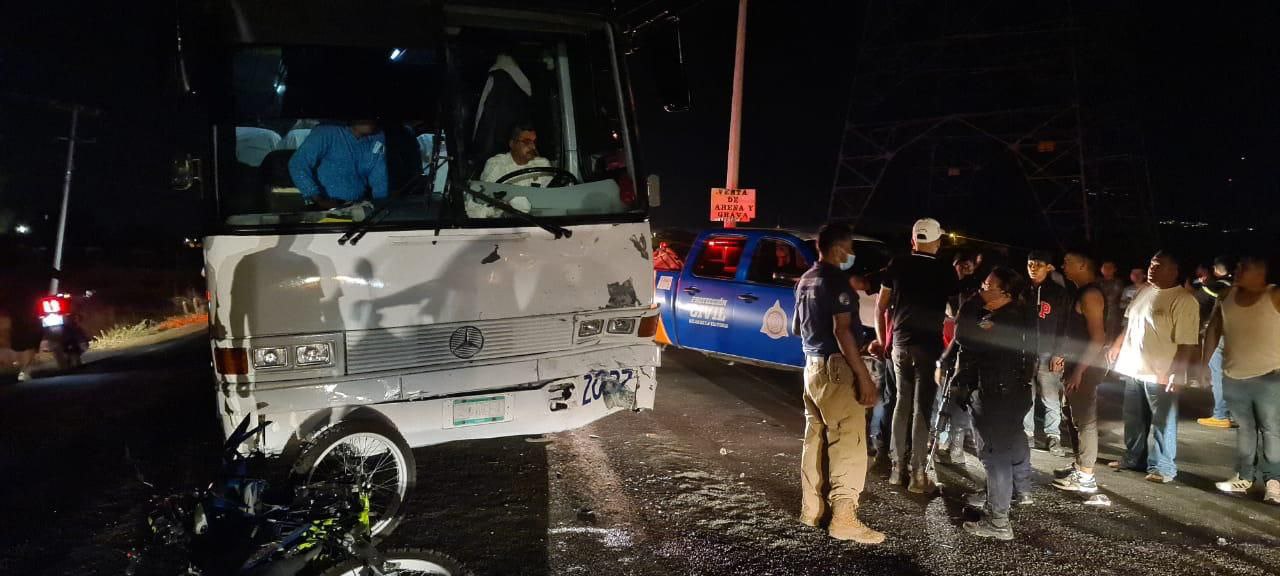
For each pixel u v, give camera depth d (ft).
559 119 18.15
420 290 14.82
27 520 16.38
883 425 19.98
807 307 15.72
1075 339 18.31
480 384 15.49
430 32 15.55
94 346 61.11
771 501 17.53
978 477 19.40
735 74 58.18
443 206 15.07
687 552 14.89
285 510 10.94
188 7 14.70
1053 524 16.48
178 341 56.70
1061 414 22.29
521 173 16.56
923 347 17.89
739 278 28.78
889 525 16.33
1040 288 18.88
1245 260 17.87
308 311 14.07
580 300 16.40
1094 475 19.08
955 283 18.03
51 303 41.75
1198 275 27.35
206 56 14.57
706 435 22.61
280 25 14.89
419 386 14.94
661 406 25.91
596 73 17.75
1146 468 20.20
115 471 19.62
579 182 17.51
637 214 17.33
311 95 15.19
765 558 14.70
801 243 27.30
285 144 15.02
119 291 90.12
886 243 29.66
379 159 15.57
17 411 27.22
